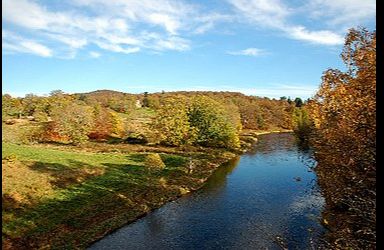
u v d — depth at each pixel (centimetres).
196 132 7938
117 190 4547
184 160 6744
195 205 4300
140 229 3547
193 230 3481
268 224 3525
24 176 4300
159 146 8331
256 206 4147
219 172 6141
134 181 5025
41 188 4075
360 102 1434
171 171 5828
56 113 8500
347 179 1625
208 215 3909
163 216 3925
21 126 9181
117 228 3556
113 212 3878
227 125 8519
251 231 3378
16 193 3709
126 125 10369
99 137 9856
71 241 3123
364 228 1429
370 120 1399
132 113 15162
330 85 1755
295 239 3094
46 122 10081
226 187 5088
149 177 5306
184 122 7962
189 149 7969
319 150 1986
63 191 4184
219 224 3616
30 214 3400
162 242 3209
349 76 1642
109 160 6228
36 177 4369
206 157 7269
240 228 3475
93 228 3434
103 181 4834
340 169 1645
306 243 2980
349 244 1463
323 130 1834
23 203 3556
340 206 1859
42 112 11275
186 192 4888
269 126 16112
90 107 10075
